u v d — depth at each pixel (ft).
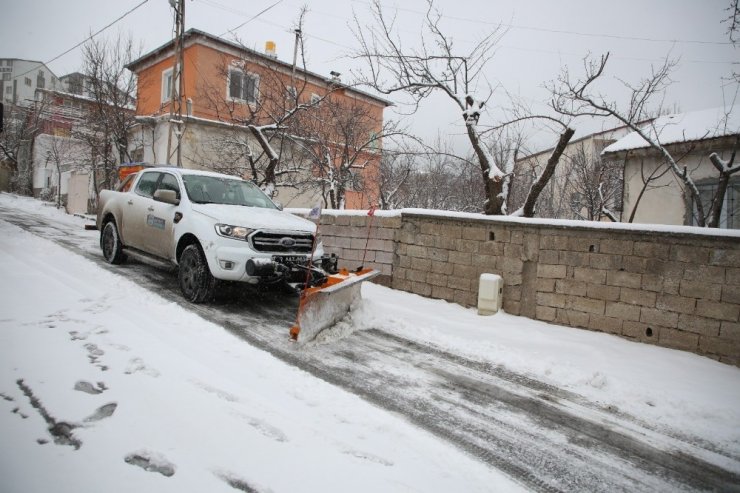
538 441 10.89
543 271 19.95
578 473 9.70
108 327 14.49
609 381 14.40
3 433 8.55
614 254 18.28
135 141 61.82
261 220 18.75
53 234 33.55
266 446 9.18
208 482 7.88
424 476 8.95
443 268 22.88
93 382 10.83
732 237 15.81
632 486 9.39
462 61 28.45
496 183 26.11
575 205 45.85
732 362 15.84
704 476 9.96
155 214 21.30
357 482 8.41
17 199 73.97
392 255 24.86
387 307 21.16
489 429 11.24
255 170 38.99
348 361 14.80
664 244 17.19
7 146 96.37
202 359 13.11
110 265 24.61
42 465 7.77
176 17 47.50
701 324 16.47
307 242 19.36
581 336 18.22
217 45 53.72
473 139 26.71
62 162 84.33
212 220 18.17
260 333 16.25
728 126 30.94
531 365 15.56
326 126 41.81
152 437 8.94
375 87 29.30
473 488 8.78
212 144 49.93
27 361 11.50
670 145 31.53
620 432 11.64
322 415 10.90
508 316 20.48
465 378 14.32
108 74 57.00
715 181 30.96
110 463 8.02
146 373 11.62
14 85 175.42
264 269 17.21
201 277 18.21
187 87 53.83
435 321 19.69
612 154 35.32
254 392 11.51
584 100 25.16
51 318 14.73
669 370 15.25
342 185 37.78
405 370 14.51
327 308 17.38
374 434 10.34
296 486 8.05
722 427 12.09
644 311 17.62
